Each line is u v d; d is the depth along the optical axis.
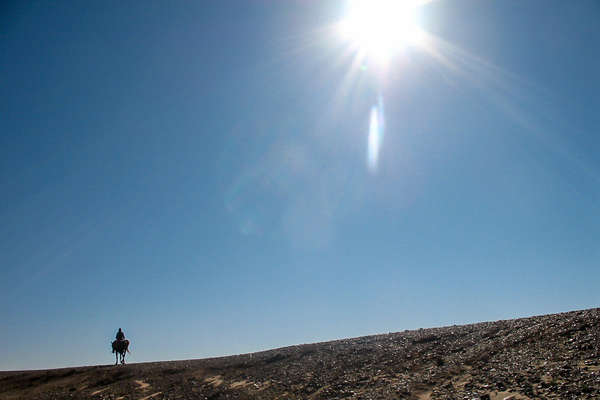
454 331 30.11
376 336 35.97
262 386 26.23
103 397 28.61
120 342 43.16
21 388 35.44
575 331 21.78
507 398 15.59
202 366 35.31
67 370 40.00
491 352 22.52
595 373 15.77
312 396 22.36
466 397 16.80
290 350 35.75
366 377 23.66
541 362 18.75
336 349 32.56
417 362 24.47
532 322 26.61
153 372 35.09
